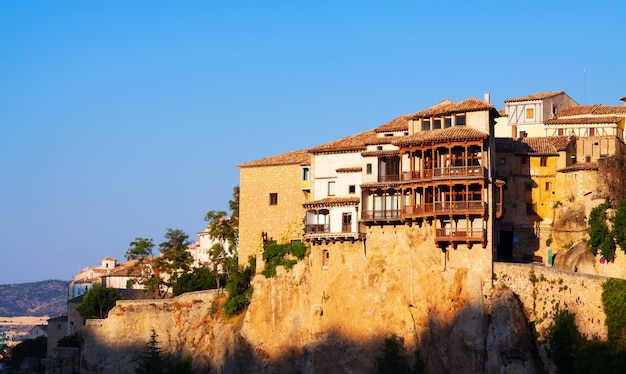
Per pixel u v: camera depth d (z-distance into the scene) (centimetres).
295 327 12962
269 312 13138
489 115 11675
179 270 17462
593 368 10375
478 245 11294
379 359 12000
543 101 13938
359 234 12262
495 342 10906
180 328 14450
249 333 13175
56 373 16188
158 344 14512
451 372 11250
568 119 13688
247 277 13725
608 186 11938
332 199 12669
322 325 12469
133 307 14838
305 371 12412
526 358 10750
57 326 19500
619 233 11412
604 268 11538
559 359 10681
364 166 12281
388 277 12106
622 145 12625
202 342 14038
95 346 14950
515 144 12581
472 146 11381
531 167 12394
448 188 11456
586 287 10675
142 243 18100
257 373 13025
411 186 11738
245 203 13988
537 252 12231
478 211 11156
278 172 13775
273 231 13725
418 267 11762
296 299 13050
